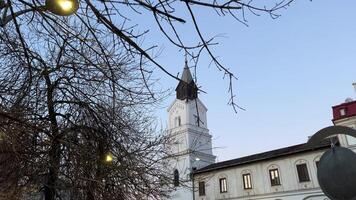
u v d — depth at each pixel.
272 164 43.34
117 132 9.32
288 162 42.25
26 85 7.03
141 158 10.10
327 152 5.65
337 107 40.41
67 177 8.58
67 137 8.45
